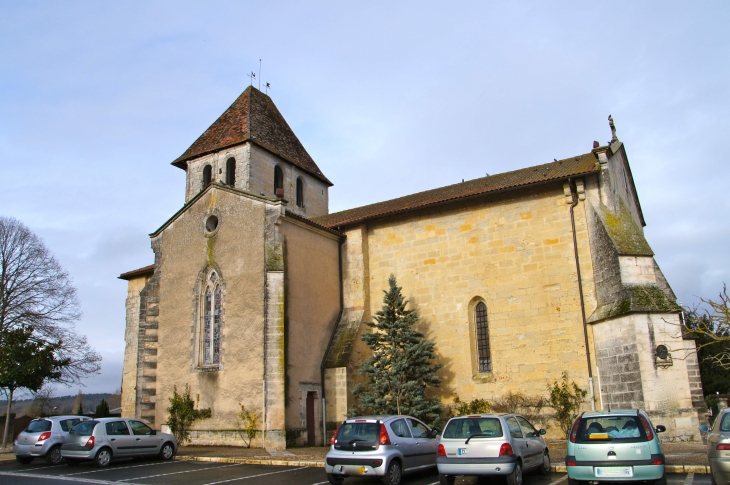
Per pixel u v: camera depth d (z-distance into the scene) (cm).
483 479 1382
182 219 2542
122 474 1560
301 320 2264
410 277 2469
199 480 1421
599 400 1970
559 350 2097
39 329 3416
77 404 5547
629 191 2727
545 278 2181
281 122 3572
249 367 2159
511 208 2306
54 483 1413
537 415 2078
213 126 3347
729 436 1001
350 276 2553
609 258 1955
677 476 1239
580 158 2494
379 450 1253
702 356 3234
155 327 2492
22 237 3600
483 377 2223
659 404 1719
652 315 1783
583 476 1080
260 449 2028
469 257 2353
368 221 2620
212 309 2358
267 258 2212
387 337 2191
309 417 2198
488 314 2266
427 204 2408
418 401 2041
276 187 3272
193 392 2292
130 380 3062
